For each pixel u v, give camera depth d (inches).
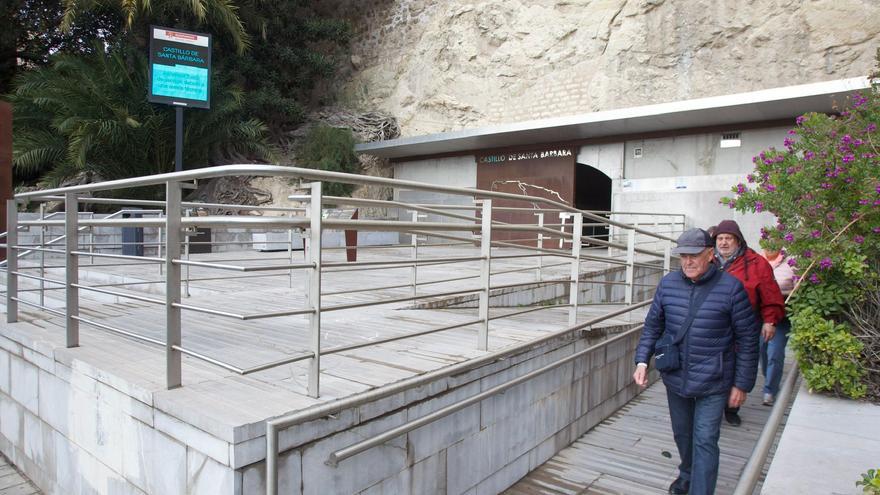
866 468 108.7
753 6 527.8
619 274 359.3
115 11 623.5
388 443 106.3
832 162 159.8
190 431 88.7
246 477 82.8
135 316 178.5
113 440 109.5
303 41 774.5
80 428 121.0
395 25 797.2
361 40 831.1
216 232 493.4
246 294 235.5
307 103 825.5
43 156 553.3
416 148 642.2
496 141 586.2
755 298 162.2
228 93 616.4
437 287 260.4
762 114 437.1
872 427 130.5
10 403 153.3
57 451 130.6
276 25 724.0
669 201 507.2
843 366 148.3
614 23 614.2
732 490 143.3
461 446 126.0
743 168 471.2
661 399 223.0
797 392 165.2
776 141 453.4
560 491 143.4
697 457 122.3
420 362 123.0
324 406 91.7
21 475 147.3
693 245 121.8
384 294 235.8
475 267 374.6
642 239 517.3
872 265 155.4
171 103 458.6
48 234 386.9
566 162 567.8
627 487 146.2
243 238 518.0
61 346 132.6
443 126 743.7
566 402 171.6
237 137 647.8
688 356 123.5
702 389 122.0
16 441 150.7
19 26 639.8
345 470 97.6
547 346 159.0
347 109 807.7
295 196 115.3
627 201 531.2
